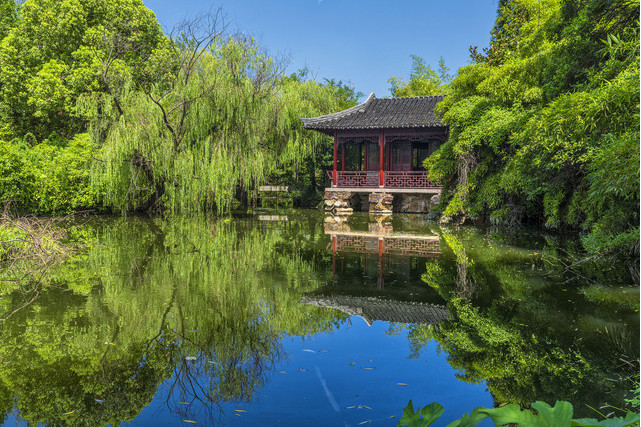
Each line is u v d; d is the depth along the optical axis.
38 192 14.80
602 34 8.50
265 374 3.51
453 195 16.77
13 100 18.83
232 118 16.41
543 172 10.35
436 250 9.64
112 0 19.97
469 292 6.00
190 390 3.26
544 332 4.36
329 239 11.50
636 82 4.73
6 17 21.17
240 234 12.33
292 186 25.67
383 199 21.56
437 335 4.39
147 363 3.77
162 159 15.11
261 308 5.36
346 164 27.92
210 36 16.41
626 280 6.35
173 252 9.23
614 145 4.64
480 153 14.77
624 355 3.74
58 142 18.33
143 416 2.88
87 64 18.00
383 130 21.52
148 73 19.66
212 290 6.18
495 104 14.45
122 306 5.39
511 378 3.35
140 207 18.23
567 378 3.33
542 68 11.89
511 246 9.95
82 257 8.49
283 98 20.84
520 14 18.14
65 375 3.55
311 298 5.77
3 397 3.20
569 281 6.41
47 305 5.41
